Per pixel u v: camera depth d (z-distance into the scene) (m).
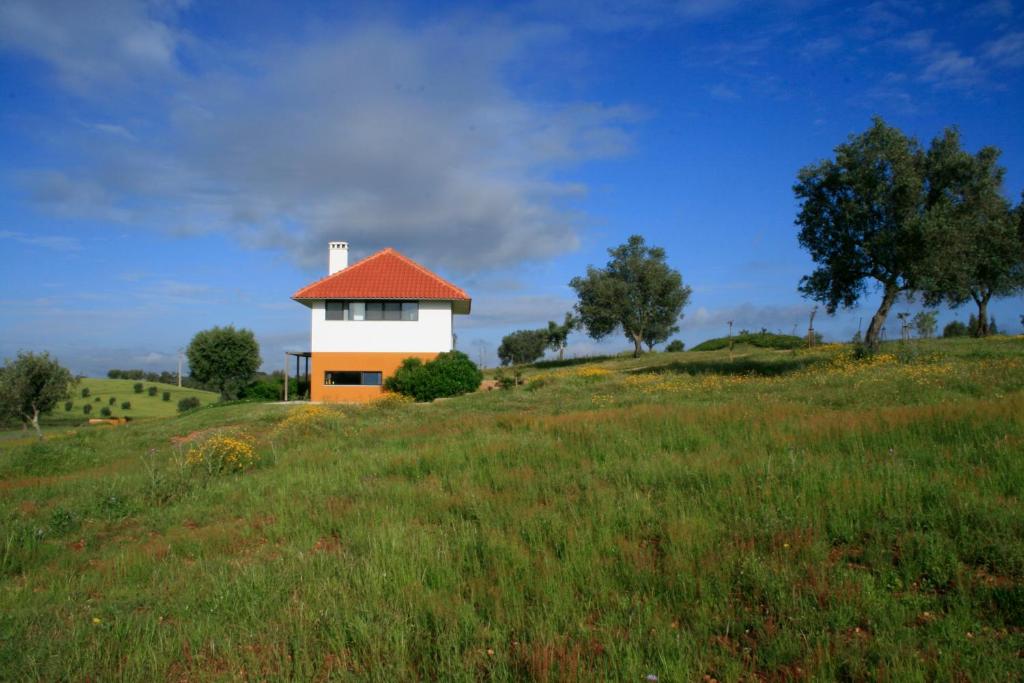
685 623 4.56
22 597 6.01
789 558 5.36
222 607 5.33
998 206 24.08
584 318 47.88
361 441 15.20
